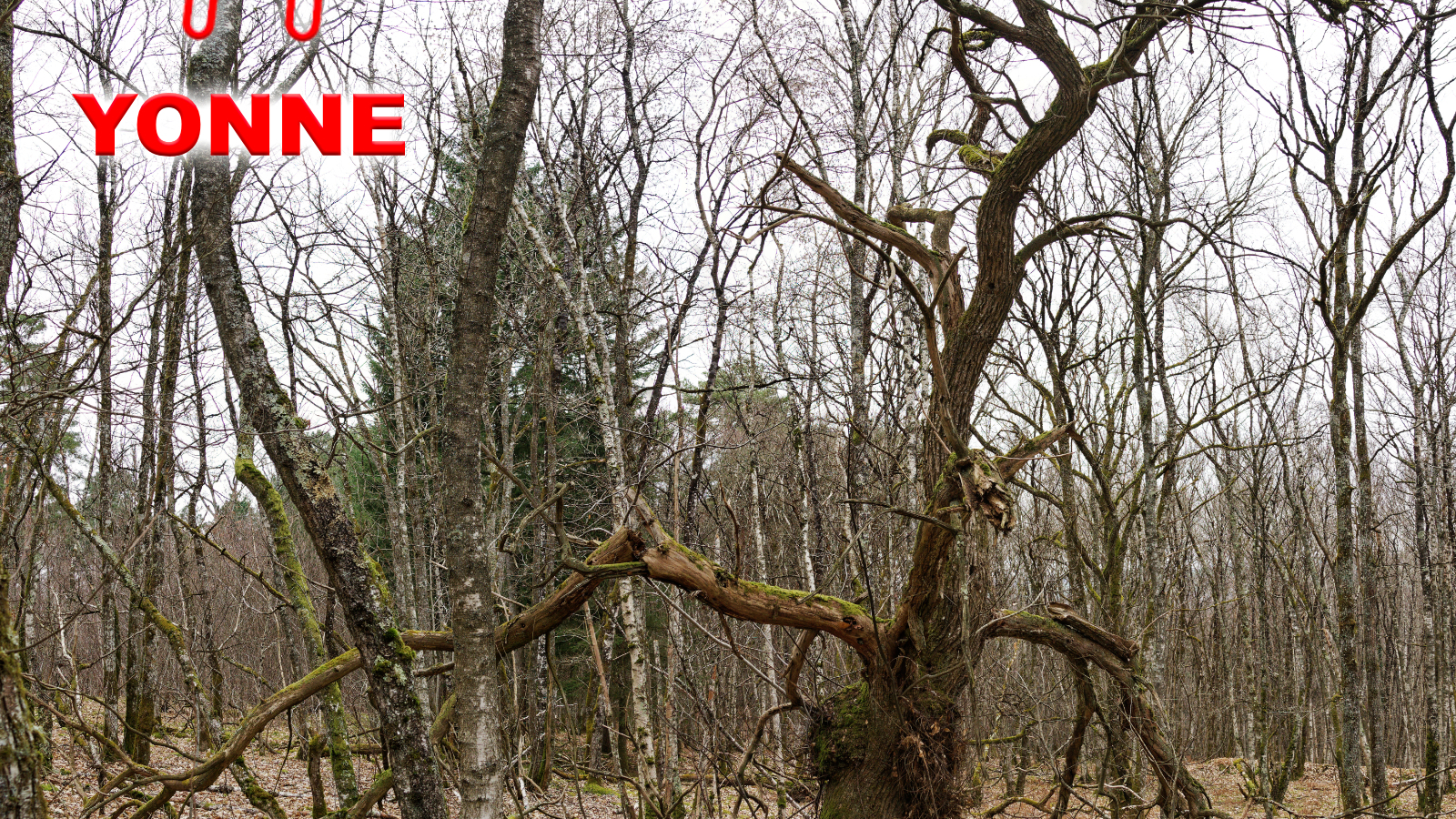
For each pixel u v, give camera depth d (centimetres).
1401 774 1636
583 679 1522
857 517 969
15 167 497
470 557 425
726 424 1171
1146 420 1068
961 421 677
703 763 716
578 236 1069
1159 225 702
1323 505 1741
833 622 639
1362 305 797
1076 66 636
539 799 869
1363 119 799
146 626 925
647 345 1151
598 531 1116
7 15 498
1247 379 1205
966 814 732
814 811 688
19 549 600
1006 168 655
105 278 618
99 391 561
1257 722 1513
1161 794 725
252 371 523
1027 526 1310
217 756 575
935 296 603
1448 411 1395
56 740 1032
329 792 1066
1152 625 1073
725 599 626
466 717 414
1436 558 1514
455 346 436
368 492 1368
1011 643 1138
